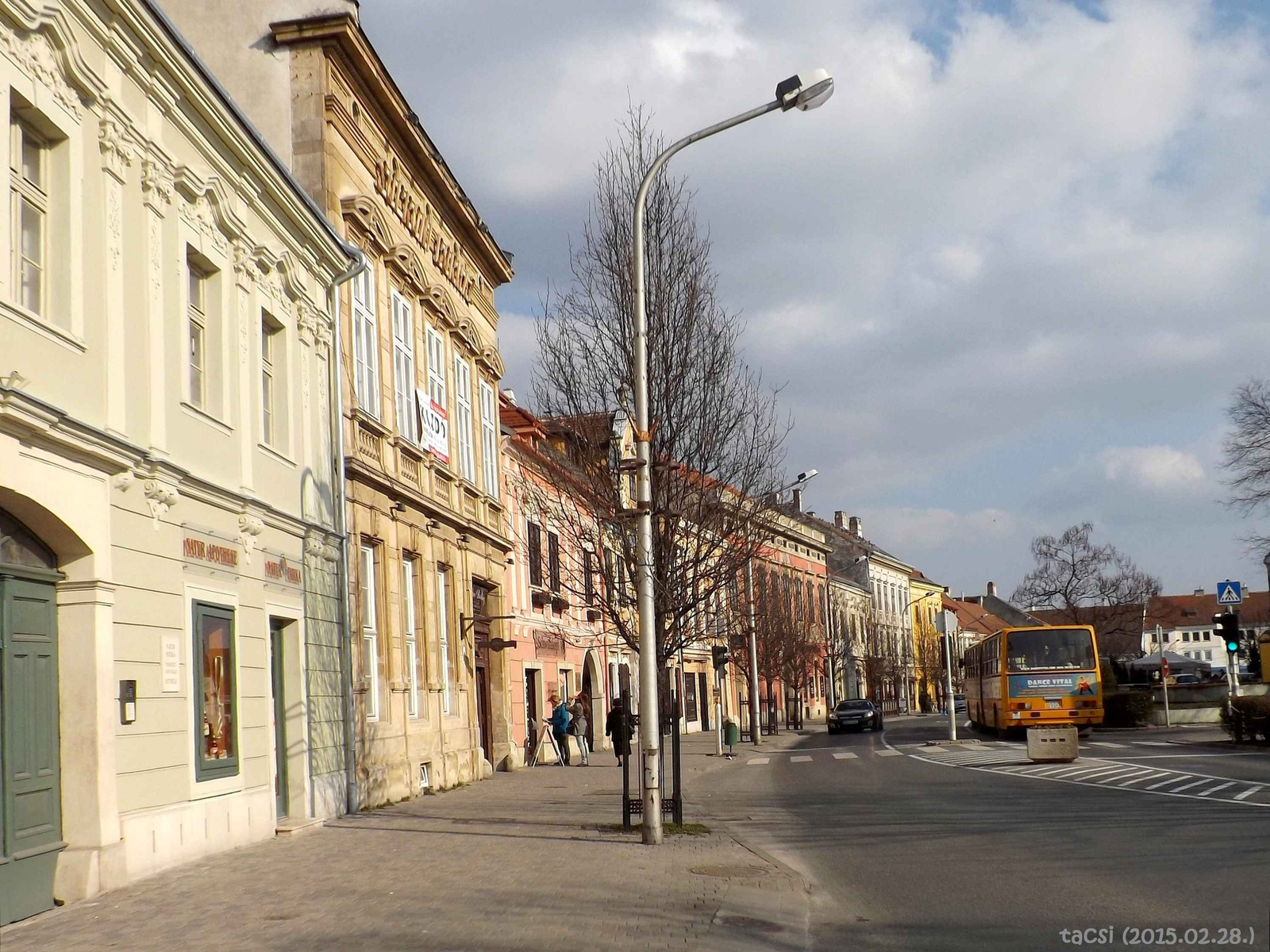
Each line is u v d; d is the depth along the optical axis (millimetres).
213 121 15641
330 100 22109
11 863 10484
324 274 20625
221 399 16125
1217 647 166750
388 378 24031
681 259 19984
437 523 26359
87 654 11867
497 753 31531
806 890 11695
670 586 18141
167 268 14453
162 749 13492
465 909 10570
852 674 95062
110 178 12852
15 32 11047
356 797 20219
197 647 14656
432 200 27766
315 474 19891
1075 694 39344
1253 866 11523
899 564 114625
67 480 11539
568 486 20406
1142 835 14188
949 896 10945
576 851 14555
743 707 69500
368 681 21547
